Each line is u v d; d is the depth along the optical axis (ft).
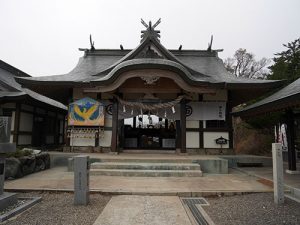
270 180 24.27
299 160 43.78
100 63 50.24
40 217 14.46
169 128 45.88
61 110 62.34
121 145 42.80
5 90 48.01
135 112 40.96
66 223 13.53
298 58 53.42
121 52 52.95
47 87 40.91
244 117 37.24
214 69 48.14
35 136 53.72
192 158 32.19
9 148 16.71
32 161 28.91
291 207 16.70
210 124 42.06
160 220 14.07
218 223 13.89
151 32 40.98
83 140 41.52
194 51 53.36
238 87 38.37
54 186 21.59
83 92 41.88
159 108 39.60
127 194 19.74
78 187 16.97
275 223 13.75
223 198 19.47
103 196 19.35
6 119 17.01
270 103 27.20
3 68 59.93
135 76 36.40
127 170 28.22
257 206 16.96
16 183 22.85
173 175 27.61
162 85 39.99
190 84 37.04
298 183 22.61
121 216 14.66
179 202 17.79
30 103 49.73
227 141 41.57
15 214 14.80
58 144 66.23
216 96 42.37
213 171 31.09
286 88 31.50
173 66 35.24
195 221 14.02
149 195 19.63
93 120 40.70
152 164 29.40
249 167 36.55
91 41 52.54
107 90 37.83
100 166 29.17
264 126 54.60
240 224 13.67
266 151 57.57
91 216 14.69
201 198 19.43
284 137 48.08
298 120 43.88
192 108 42.09
